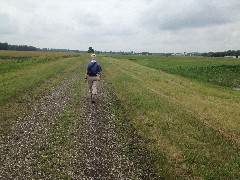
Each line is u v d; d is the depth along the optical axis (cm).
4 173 726
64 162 794
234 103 1825
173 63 7300
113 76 3038
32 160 805
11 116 1245
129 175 727
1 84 2066
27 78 2495
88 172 739
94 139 984
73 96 1788
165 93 2033
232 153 865
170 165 764
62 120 1220
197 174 712
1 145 911
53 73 3080
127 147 914
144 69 4512
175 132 1041
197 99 1855
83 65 4866
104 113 1353
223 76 4038
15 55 10669
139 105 1493
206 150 874
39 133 1038
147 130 1066
